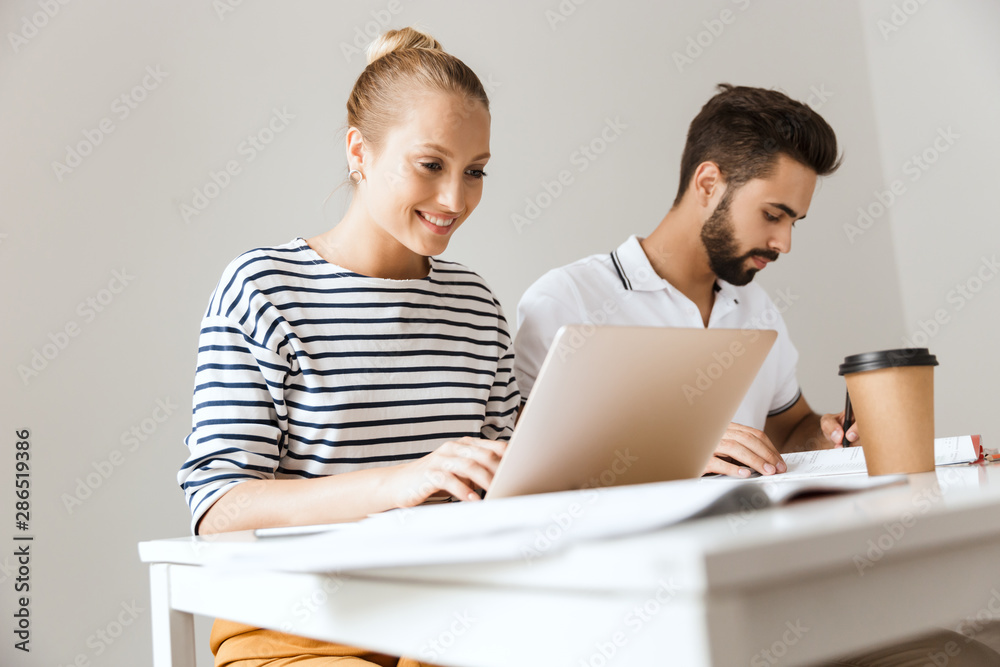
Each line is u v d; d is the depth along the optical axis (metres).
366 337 1.12
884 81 3.25
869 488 0.47
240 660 0.78
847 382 0.72
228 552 0.53
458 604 0.39
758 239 1.61
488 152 1.10
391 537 0.39
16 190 1.46
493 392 1.29
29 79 1.49
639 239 1.80
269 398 1.02
